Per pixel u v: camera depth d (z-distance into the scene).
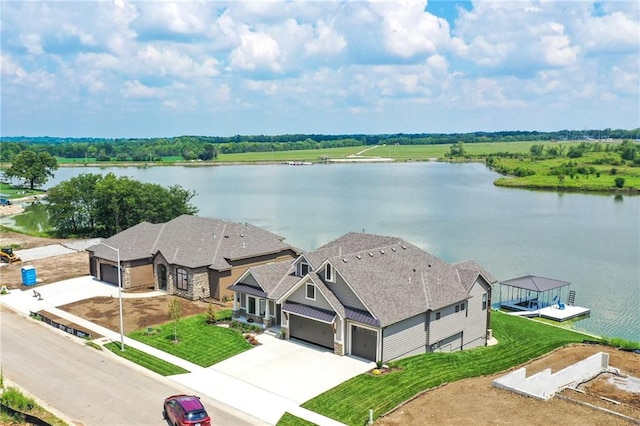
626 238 92.69
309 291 40.28
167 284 54.94
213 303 51.94
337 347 38.34
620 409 30.61
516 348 41.41
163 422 28.16
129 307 50.31
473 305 43.56
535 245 86.69
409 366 36.19
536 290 54.25
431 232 97.81
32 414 28.19
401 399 31.11
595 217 116.75
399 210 127.00
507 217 116.44
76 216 94.25
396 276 40.97
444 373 35.09
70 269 65.38
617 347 42.59
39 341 40.81
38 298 52.75
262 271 45.25
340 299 39.00
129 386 32.91
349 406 30.52
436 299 40.09
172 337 42.16
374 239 48.19
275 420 28.97
